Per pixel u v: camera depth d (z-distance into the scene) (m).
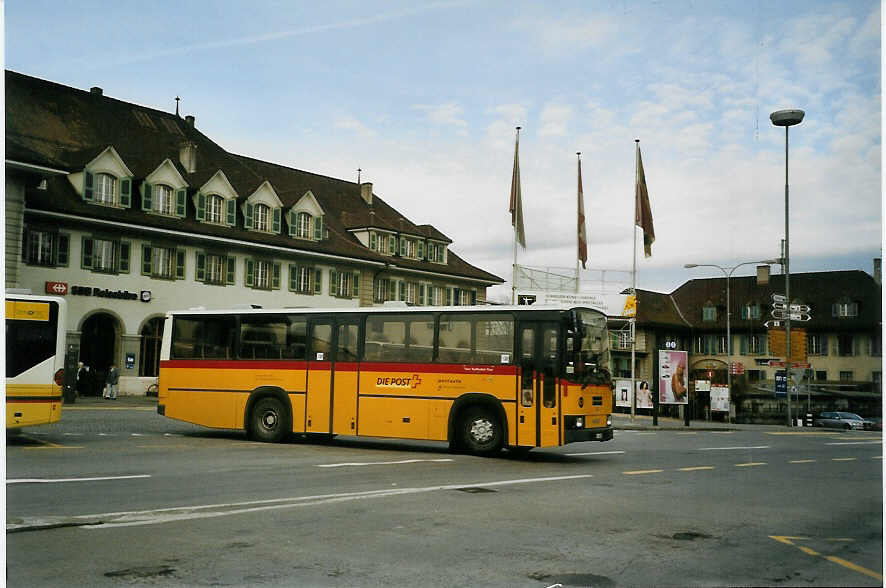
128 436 21.55
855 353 80.75
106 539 8.55
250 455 17.59
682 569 7.72
